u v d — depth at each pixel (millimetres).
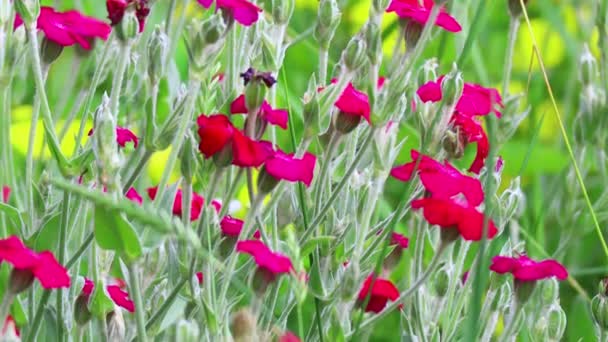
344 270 685
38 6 669
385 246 658
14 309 649
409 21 729
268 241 669
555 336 720
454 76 692
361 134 775
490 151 637
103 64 701
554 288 729
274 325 685
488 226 650
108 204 580
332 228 729
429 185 658
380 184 693
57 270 599
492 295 711
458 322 753
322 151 731
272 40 732
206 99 728
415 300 709
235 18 657
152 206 632
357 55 676
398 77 687
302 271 608
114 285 694
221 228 692
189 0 705
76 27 702
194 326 614
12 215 679
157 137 659
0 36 688
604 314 719
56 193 733
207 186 719
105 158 616
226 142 637
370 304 702
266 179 643
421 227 710
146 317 699
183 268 664
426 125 714
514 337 717
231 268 646
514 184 728
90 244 694
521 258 700
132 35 658
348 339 688
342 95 686
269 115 663
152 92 694
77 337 667
